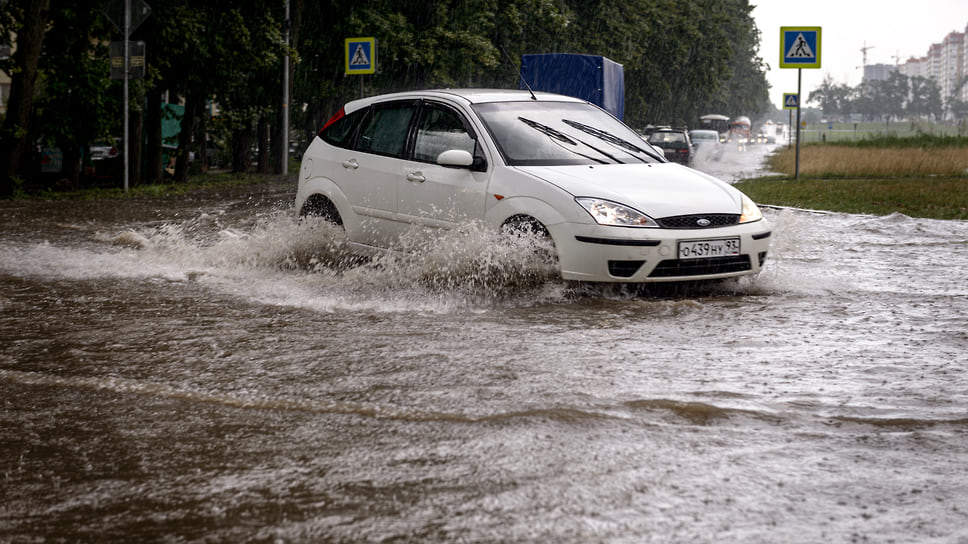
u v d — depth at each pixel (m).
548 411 4.55
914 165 30.53
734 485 3.65
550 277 8.01
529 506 3.44
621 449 4.05
